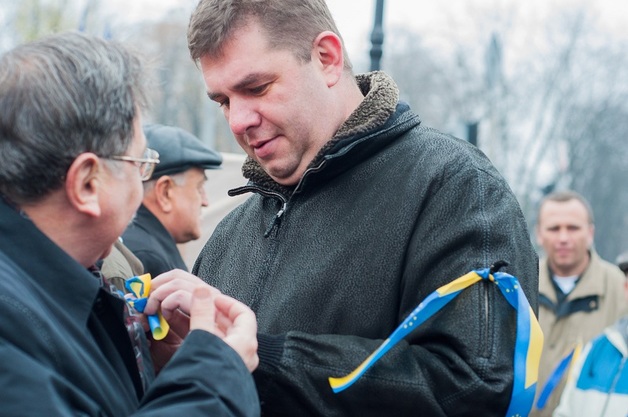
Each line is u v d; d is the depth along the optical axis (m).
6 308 2.10
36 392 2.02
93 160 2.26
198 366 2.21
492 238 2.78
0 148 2.22
